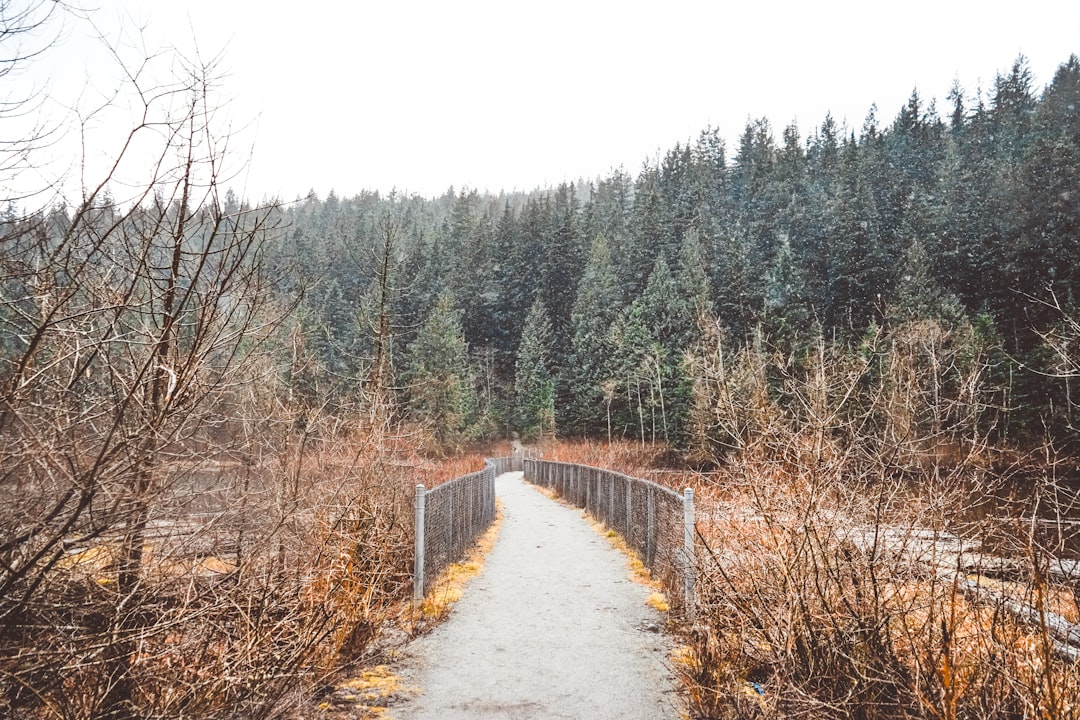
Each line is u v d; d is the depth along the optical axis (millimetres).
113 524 2990
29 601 2762
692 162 102438
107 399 3197
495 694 4977
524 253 84562
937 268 55594
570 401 65812
